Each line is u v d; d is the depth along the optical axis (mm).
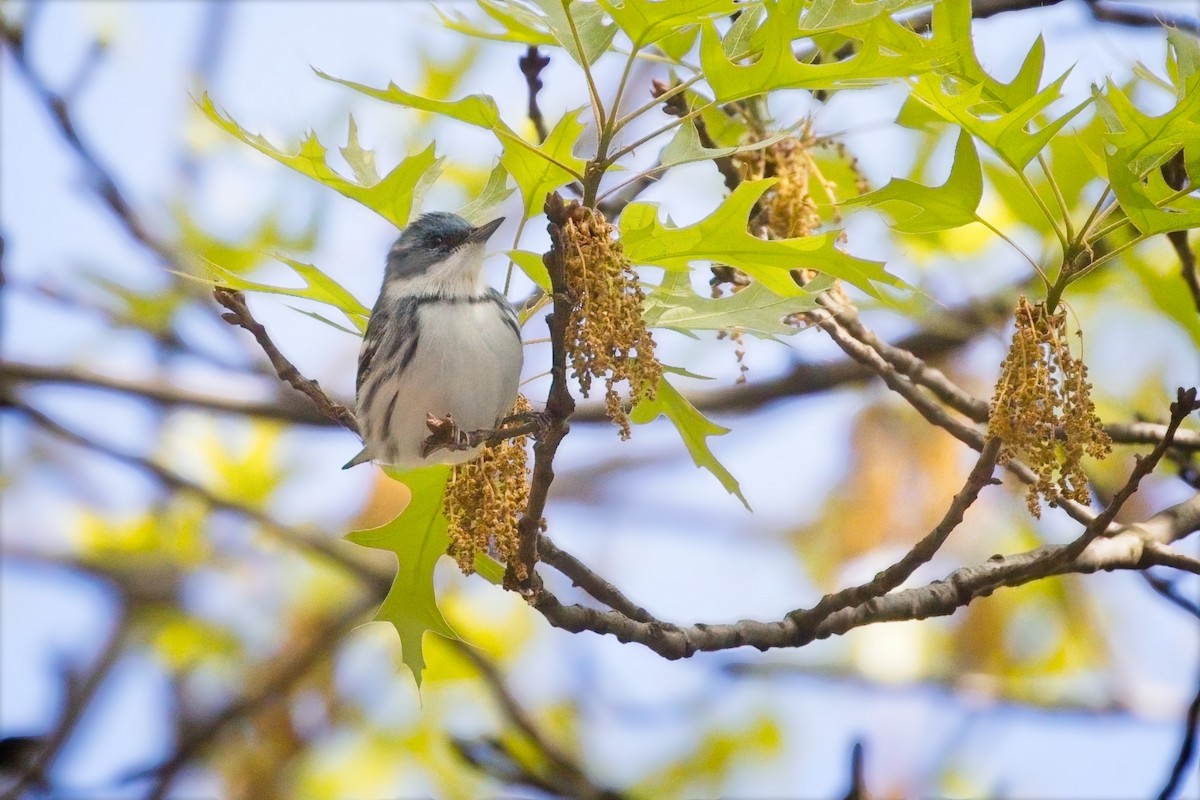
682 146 7008
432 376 8945
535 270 7562
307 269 7793
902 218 8977
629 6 6527
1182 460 10211
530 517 7258
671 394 8297
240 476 15781
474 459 7461
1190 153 7246
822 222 9789
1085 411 7023
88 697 14570
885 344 9844
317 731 15305
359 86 6738
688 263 7496
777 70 6758
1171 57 8289
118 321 13992
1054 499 7102
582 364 6430
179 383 14047
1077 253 7227
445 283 9219
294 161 7605
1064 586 15211
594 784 12523
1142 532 8977
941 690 14398
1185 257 9773
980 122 7160
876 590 8117
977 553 14961
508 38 9211
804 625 8367
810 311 8398
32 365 13586
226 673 15625
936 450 15398
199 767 15188
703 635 8242
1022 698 14477
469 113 6785
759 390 14008
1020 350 7094
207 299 14070
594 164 6578
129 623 15461
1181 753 9023
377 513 15281
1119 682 14820
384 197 7777
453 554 7711
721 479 8414
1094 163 7672
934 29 7344
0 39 12266
